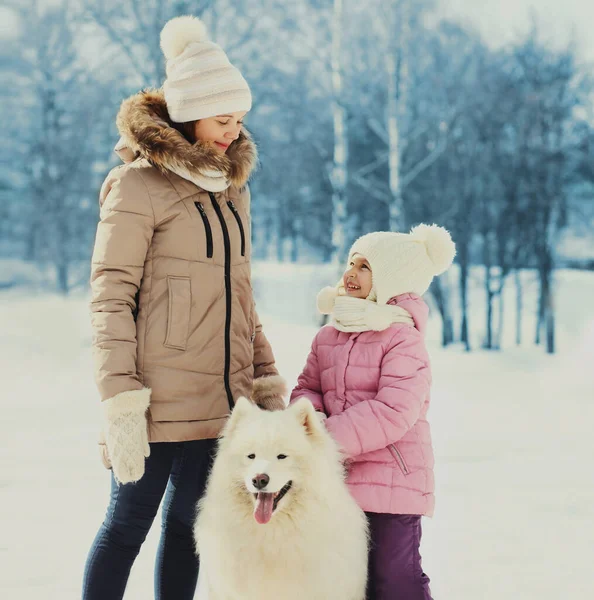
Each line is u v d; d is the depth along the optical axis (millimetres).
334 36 25766
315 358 4281
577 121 30266
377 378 3955
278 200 35250
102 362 3482
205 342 3746
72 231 35125
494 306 34594
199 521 3574
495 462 8398
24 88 35406
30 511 6594
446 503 6855
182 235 3691
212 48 3875
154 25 24812
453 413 11734
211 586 3590
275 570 3365
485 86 29500
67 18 32469
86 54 33094
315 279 31000
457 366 19312
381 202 32062
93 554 3688
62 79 34062
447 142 29109
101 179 32219
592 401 12875
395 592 3834
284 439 3377
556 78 29797
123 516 3688
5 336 22922
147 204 3627
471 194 29281
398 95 27609
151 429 3650
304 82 29359
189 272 3701
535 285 34156
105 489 7348
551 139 30062
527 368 18797
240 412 3529
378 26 27516
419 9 27750
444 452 8898
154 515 3771
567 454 8781
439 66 29828
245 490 3408
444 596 4680
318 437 3490
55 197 34750
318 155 31141
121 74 27781
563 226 31641
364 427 3723
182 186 3746
